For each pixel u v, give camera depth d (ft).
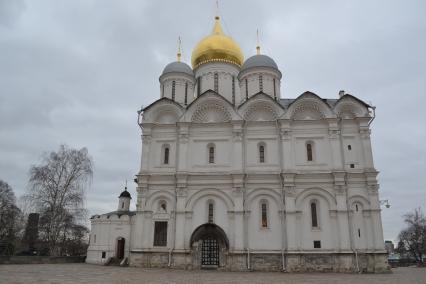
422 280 85.51
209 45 163.84
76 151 158.30
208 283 74.59
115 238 161.07
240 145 125.59
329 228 115.96
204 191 122.83
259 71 150.00
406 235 273.13
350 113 128.36
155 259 118.32
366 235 114.32
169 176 125.49
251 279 84.53
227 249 114.01
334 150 122.11
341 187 118.01
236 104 158.20
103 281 76.07
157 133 132.36
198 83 163.32
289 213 116.67
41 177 149.38
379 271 109.70
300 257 112.57
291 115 127.34
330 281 81.92
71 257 160.45
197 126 130.82
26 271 100.27
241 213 118.11
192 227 119.75
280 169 123.24
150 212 122.93
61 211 149.48
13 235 180.86
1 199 196.85
